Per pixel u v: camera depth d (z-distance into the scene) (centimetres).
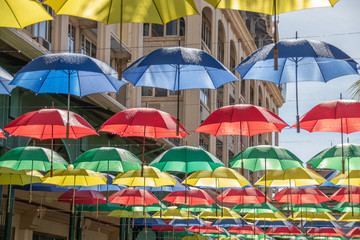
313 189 2242
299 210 2550
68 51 2531
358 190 2045
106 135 2878
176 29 4584
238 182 1988
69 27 2664
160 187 2166
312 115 1455
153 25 4628
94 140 2756
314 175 1830
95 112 2667
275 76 1344
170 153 1777
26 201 2450
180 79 1424
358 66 1262
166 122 1512
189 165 1794
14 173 1631
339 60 1285
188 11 768
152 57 1327
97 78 1431
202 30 4691
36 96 2230
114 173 2750
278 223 2894
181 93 4534
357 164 1684
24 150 1582
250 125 1593
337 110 1439
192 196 2208
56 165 1597
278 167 1795
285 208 2492
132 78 1420
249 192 2220
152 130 1622
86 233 3033
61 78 1422
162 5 773
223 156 5225
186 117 4444
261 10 757
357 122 1507
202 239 2672
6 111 2002
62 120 1395
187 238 2669
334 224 2703
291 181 2000
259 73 1351
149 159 3525
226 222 2878
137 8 787
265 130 1588
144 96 4575
